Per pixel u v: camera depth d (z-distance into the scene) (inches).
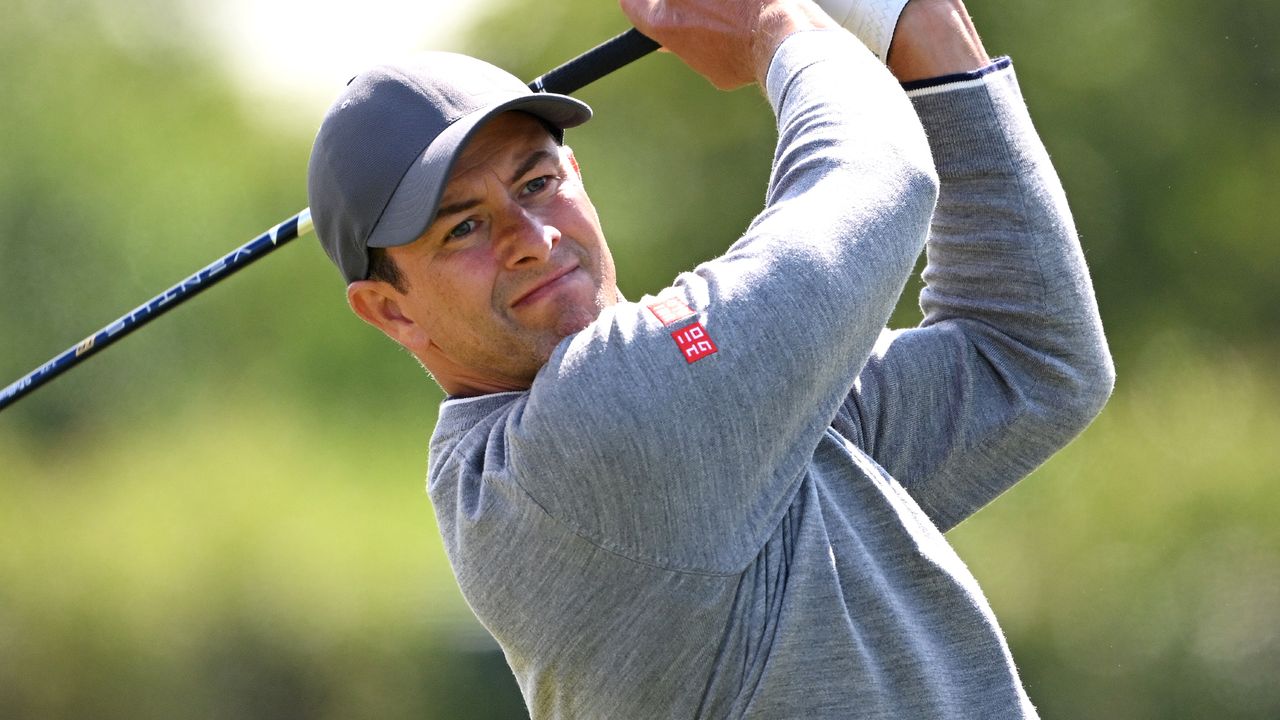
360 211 323.3
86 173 2504.9
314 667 1551.4
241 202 2613.2
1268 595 1594.5
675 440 291.6
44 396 2368.4
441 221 320.5
